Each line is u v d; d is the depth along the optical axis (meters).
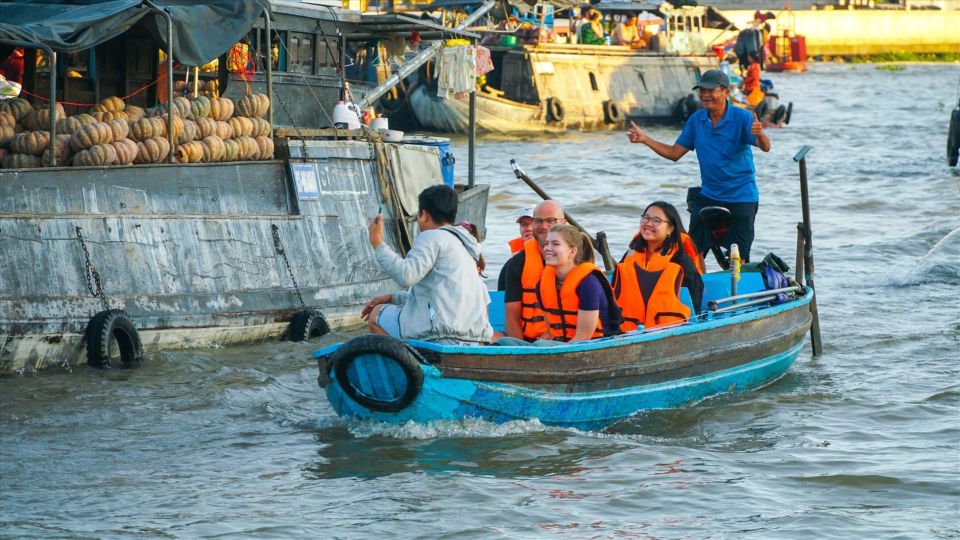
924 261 22.25
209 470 10.97
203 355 14.97
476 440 11.68
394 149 18.70
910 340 16.58
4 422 12.19
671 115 56.69
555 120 51.84
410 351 11.19
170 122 15.28
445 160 20.80
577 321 12.20
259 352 15.42
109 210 14.52
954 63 112.75
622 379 12.31
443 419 11.70
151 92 18.84
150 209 14.94
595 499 10.28
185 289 15.05
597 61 53.91
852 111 61.47
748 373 13.84
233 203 15.95
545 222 12.59
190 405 12.99
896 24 116.19
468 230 12.26
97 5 15.55
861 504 10.26
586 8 56.81
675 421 12.75
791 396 13.78
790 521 9.80
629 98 54.97
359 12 21.14
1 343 13.30
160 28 15.22
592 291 12.09
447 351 11.24
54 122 14.23
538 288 12.48
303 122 20.06
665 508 10.10
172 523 9.66
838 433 12.30
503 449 11.48
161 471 10.95
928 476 10.91
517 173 15.20
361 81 24.69
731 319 13.38
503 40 51.31
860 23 116.19
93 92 18.12
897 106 64.50
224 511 9.95
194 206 15.44
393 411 11.55
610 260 15.58
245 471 10.95
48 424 12.19
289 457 11.31
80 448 11.53
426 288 11.62
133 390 13.41
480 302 11.75
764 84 55.34
